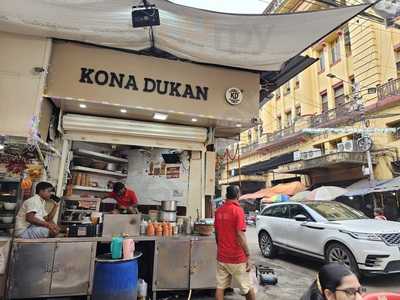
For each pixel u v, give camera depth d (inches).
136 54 183.5
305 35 158.4
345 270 59.1
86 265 160.4
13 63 159.9
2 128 150.9
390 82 525.7
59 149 209.0
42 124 176.6
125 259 146.5
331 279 57.9
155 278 171.6
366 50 590.9
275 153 872.3
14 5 137.3
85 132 214.1
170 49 175.3
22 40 163.6
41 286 152.3
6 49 160.9
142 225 183.8
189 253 179.6
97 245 179.2
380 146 532.7
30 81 159.9
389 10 180.2
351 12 141.6
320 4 193.9
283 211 316.5
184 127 225.6
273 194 713.0
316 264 290.5
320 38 161.0
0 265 148.9
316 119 706.8
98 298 140.1
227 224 146.3
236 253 142.3
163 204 208.2
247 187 986.7
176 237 179.2
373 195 506.3
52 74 167.8
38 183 176.6
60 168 207.9
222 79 196.5
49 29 157.8
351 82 653.3
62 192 208.8
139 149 278.5
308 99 797.2
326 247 241.6
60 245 158.4
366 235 211.6
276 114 957.2
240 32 155.9
